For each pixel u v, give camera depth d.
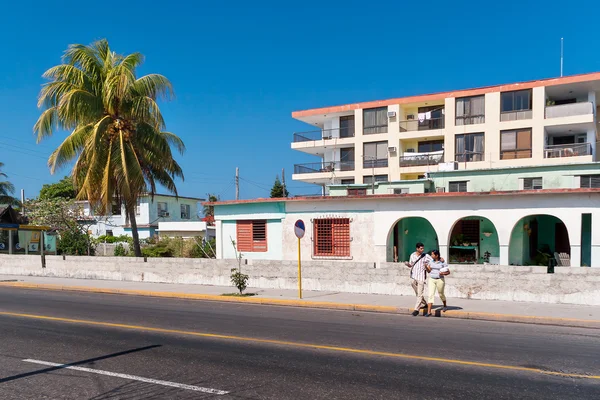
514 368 7.25
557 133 40.25
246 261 17.94
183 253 26.39
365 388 6.28
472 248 22.39
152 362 7.59
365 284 15.84
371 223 20.06
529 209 18.00
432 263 12.52
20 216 30.95
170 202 50.47
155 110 22.81
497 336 9.76
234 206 22.73
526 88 39.16
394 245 22.44
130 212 23.72
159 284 19.34
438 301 13.93
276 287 17.27
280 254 21.56
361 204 20.25
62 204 30.89
